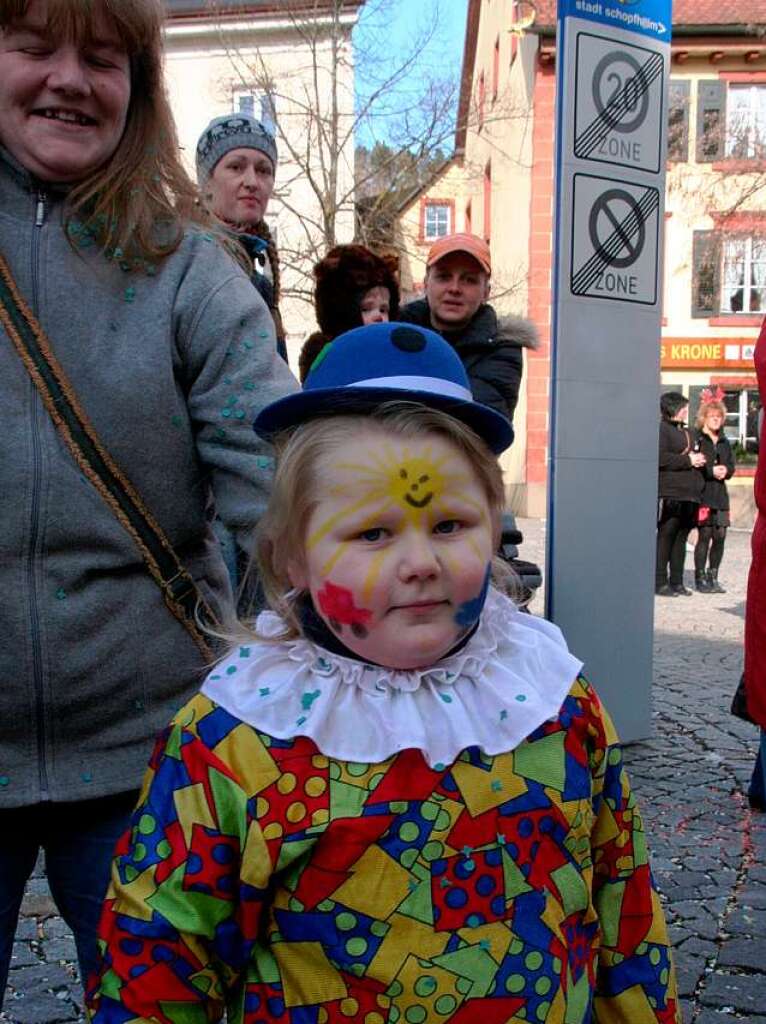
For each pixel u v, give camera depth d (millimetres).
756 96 20812
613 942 1412
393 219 16141
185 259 1692
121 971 1252
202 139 4027
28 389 1575
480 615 1317
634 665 4930
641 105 4688
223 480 1691
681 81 20781
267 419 1335
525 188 19109
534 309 18562
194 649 1684
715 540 10477
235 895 1266
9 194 1627
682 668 6789
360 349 1311
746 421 22000
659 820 3939
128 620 1623
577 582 4719
